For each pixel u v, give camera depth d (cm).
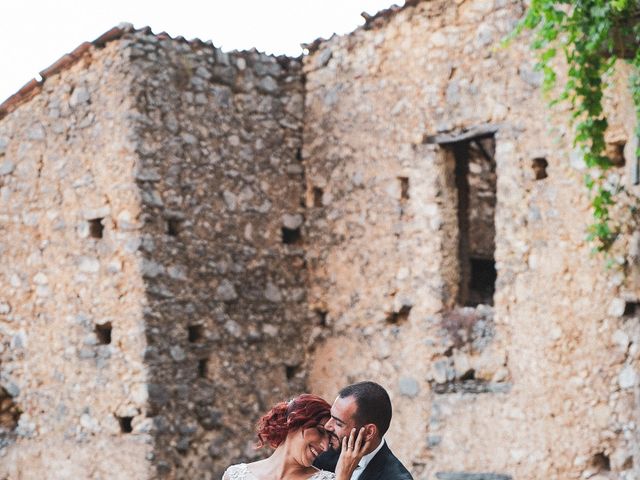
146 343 1069
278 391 1165
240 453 1130
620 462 944
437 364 1065
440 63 1080
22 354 1168
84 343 1115
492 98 1041
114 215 1092
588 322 968
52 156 1152
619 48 845
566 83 977
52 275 1146
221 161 1140
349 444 467
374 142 1134
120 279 1088
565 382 979
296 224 1193
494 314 1034
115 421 1087
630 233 950
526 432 999
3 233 1191
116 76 1092
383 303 1116
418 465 1069
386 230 1118
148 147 1085
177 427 1083
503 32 1035
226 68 1152
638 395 938
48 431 1142
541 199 1003
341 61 1169
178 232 1105
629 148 951
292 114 1199
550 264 994
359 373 1134
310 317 1188
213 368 1119
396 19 1118
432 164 1083
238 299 1142
